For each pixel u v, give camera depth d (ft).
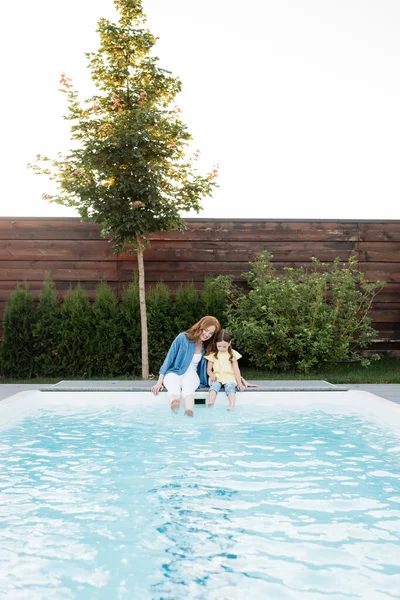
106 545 8.85
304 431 16.84
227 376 20.67
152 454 14.34
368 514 10.06
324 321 30.45
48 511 10.36
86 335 30.60
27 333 30.68
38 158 28.45
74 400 21.50
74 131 29.09
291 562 8.17
